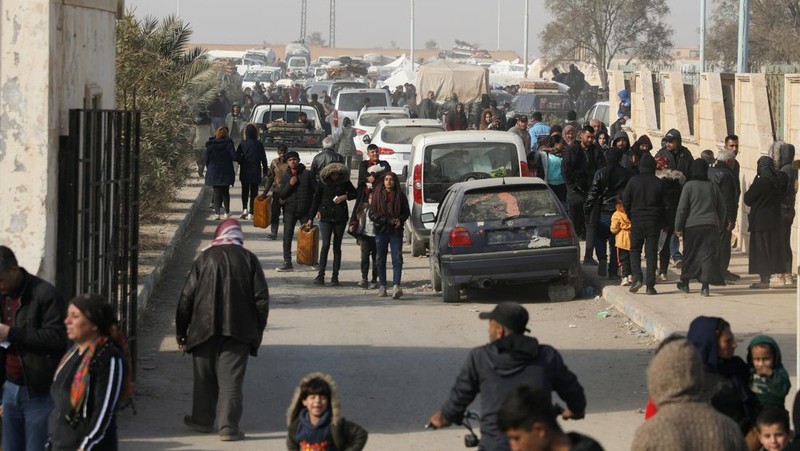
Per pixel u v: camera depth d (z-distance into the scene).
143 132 34.78
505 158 32.22
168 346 20.89
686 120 39.34
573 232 25.17
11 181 14.66
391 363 19.66
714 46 92.44
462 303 25.78
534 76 132.62
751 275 27.64
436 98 86.25
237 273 15.14
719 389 11.17
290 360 19.92
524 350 10.59
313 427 11.91
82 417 10.99
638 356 20.16
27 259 14.69
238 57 165.25
